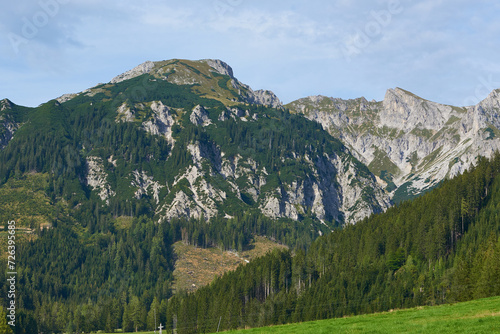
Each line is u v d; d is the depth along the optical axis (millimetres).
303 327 114188
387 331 95625
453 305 120375
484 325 91250
